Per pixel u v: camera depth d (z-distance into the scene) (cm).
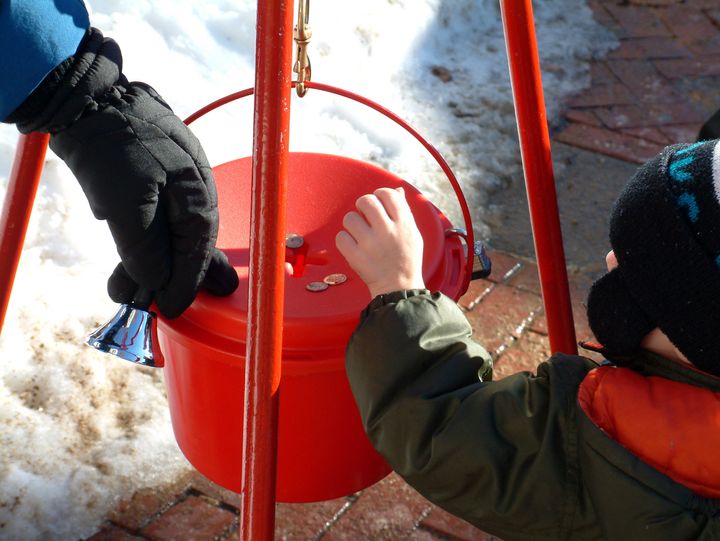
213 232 132
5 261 156
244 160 170
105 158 121
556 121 319
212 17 284
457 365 120
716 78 349
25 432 187
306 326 136
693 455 106
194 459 162
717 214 100
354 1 314
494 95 318
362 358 121
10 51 112
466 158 291
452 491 117
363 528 181
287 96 107
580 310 244
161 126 125
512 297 244
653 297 104
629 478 106
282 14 104
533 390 115
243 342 137
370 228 126
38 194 225
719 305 100
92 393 198
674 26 379
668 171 105
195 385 148
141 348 133
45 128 121
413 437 117
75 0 119
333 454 153
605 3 389
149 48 261
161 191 125
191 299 135
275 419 113
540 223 144
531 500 112
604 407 111
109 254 229
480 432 114
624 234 107
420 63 322
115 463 186
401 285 124
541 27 365
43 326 207
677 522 104
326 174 166
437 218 156
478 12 353
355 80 299
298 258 153
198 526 178
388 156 283
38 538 171
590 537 112
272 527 117
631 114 326
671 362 110
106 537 174
